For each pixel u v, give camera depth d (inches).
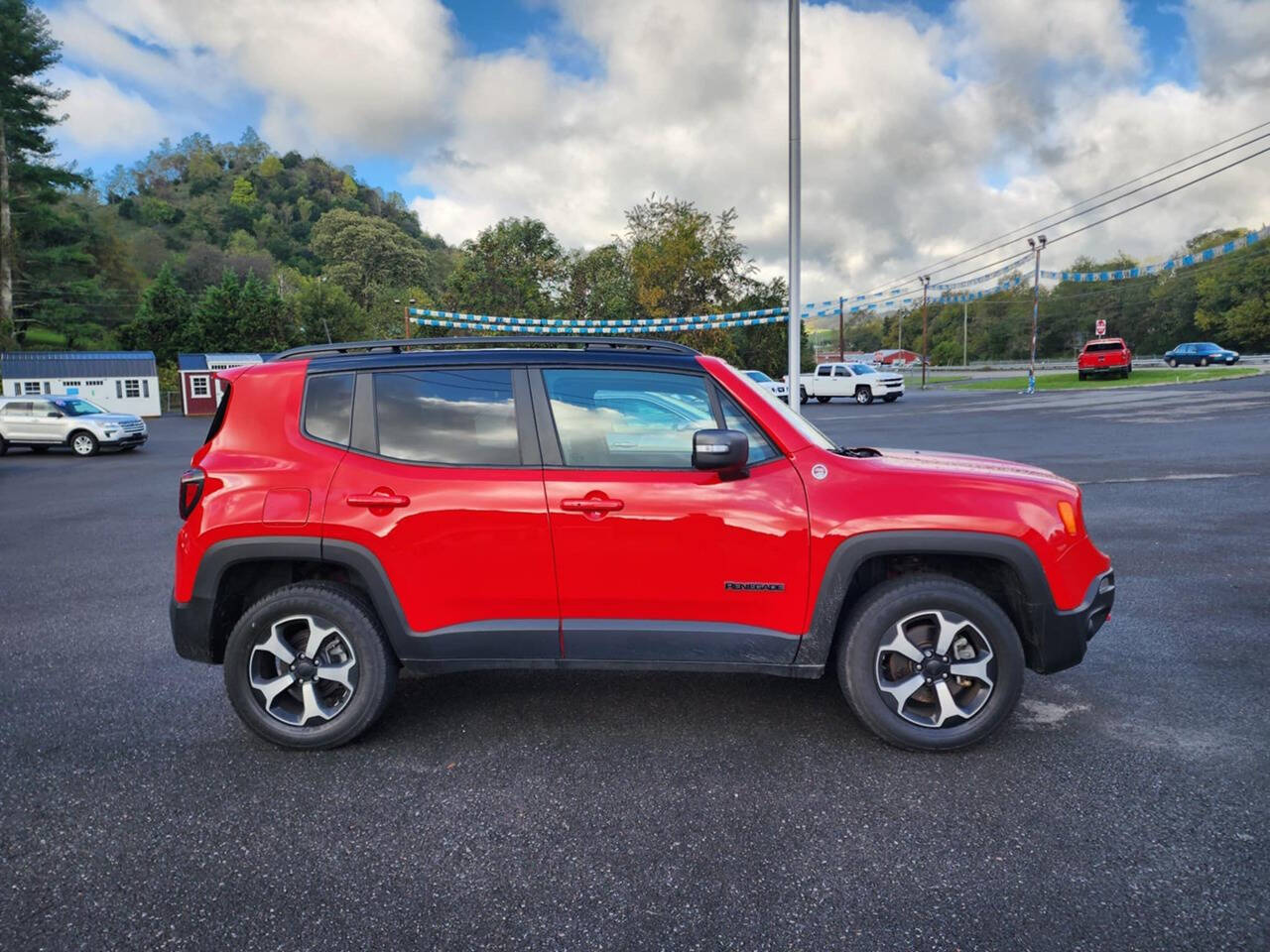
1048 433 681.6
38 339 2610.7
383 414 138.6
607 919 91.7
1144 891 94.8
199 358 1987.0
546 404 137.0
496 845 107.4
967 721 131.3
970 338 4389.8
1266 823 108.8
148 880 100.6
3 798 121.3
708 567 130.8
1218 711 145.8
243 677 135.7
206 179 6456.7
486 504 131.7
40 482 604.4
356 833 110.9
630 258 1831.9
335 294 3011.8
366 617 134.5
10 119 2299.5
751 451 135.0
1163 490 386.9
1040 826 109.3
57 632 211.0
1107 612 136.4
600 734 141.5
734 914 92.1
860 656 131.4
